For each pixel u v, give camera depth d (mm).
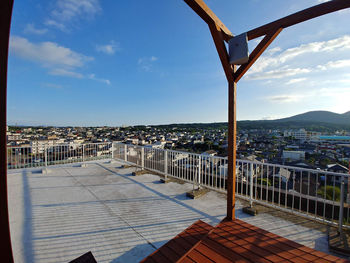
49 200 3727
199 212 3193
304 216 2889
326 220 2725
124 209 3314
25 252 2146
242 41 2398
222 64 2586
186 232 2320
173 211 3234
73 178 5402
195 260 1772
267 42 2451
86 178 5406
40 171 6223
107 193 4145
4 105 937
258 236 2234
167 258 1805
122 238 2436
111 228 2678
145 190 4344
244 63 2578
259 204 3512
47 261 2006
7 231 969
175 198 3840
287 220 2896
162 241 2375
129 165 6957
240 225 2527
